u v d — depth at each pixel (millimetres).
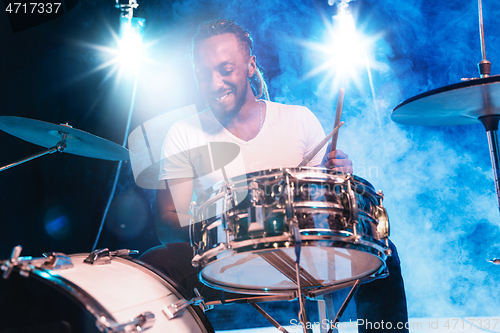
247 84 1942
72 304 905
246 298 1445
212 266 1177
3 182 2891
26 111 3029
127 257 1303
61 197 3129
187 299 1211
